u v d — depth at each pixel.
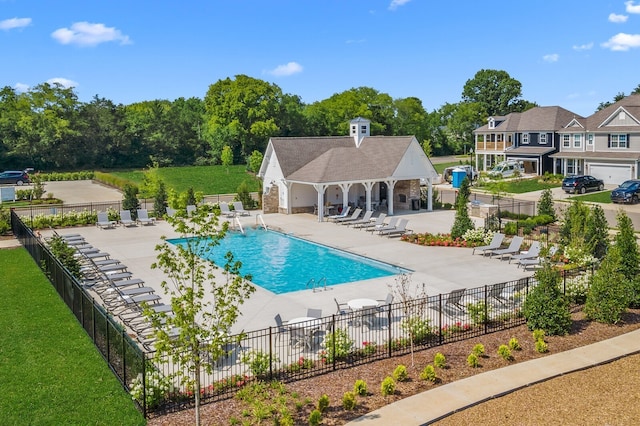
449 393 13.20
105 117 92.62
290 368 14.71
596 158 57.00
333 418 12.11
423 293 19.61
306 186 44.41
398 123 110.19
